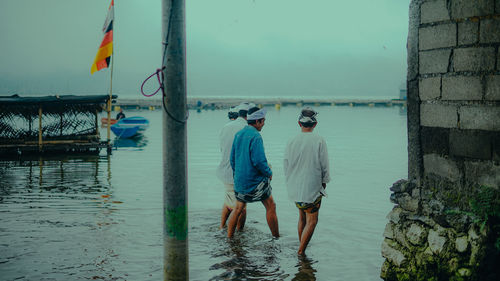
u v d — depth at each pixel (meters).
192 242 6.91
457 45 4.55
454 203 4.63
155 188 11.09
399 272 5.03
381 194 10.38
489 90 4.24
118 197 10.02
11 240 6.89
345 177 12.70
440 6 4.73
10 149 18.44
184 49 4.38
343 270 5.80
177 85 4.33
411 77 5.12
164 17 4.31
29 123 19.61
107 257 6.23
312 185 6.29
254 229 7.59
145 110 57.59
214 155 17.67
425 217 4.90
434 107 4.85
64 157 17.67
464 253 4.41
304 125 6.45
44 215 8.38
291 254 6.40
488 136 4.27
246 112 7.54
